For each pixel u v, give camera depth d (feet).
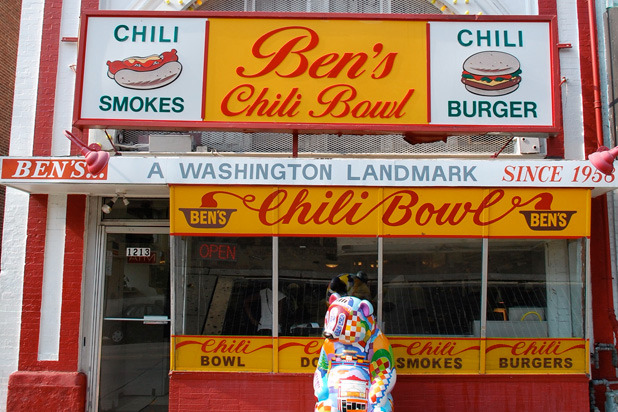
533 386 21.30
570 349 21.33
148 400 25.36
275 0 27.96
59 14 26.91
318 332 21.34
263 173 21.39
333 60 22.85
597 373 24.44
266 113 22.62
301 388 21.16
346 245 21.52
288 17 22.99
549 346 21.35
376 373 18.63
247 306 21.50
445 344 21.36
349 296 19.65
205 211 21.49
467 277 21.45
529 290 21.50
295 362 21.31
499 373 21.33
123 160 21.57
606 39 26.35
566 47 26.55
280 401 21.15
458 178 21.35
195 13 22.98
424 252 21.52
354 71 22.80
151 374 25.48
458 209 21.49
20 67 26.68
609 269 24.95
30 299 25.03
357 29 22.98
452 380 21.26
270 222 21.49
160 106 22.62
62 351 24.72
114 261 26.02
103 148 26.22
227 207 21.49
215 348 21.35
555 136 24.67
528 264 21.57
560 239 21.61
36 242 25.35
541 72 22.81
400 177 21.38
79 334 24.84
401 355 21.38
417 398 21.25
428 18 23.02
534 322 21.43
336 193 21.48
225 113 22.62
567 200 21.50
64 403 24.18
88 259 25.67
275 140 27.20
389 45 22.93
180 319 21.40
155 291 25.93
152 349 25.66
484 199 21.50
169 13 22.98
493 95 22.72
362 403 18.34
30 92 26.50
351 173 21.38
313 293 21.40
